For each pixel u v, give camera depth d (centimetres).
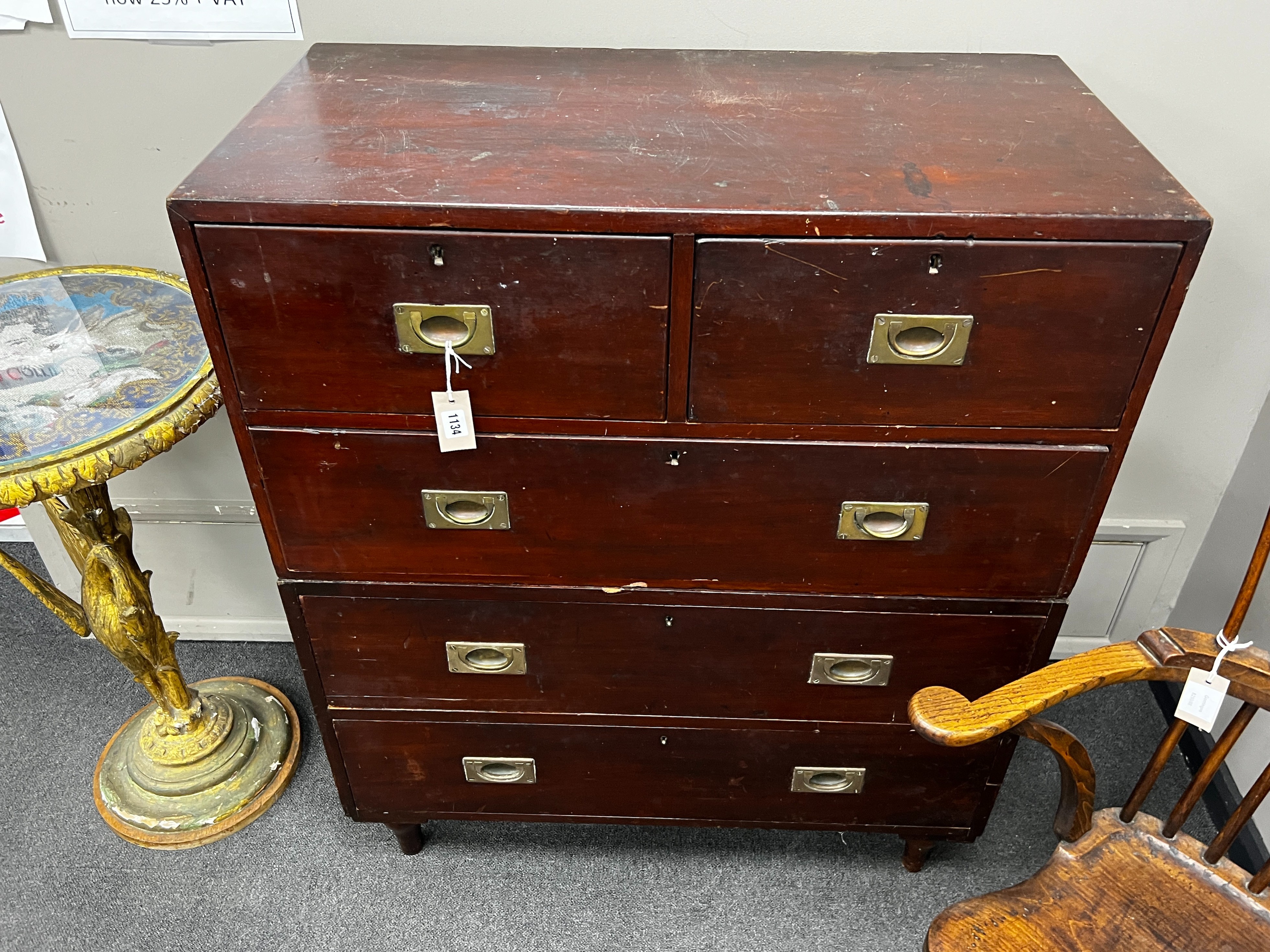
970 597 114
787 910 145
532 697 127
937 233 85
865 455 101
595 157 95
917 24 126
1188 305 143
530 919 144
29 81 132
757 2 125
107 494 138
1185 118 130
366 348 95
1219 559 160
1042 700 92
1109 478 102
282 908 146
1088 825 106
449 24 128
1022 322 91
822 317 91
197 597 185
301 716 176
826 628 117
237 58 131
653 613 117
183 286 138
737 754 132
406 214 86
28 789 163
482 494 106
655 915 145
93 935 142
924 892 148
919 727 91
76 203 143
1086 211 85
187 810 157
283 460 104
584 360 95
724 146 98
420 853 154
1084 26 125
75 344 125
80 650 188
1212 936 96
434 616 119
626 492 106
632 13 127
